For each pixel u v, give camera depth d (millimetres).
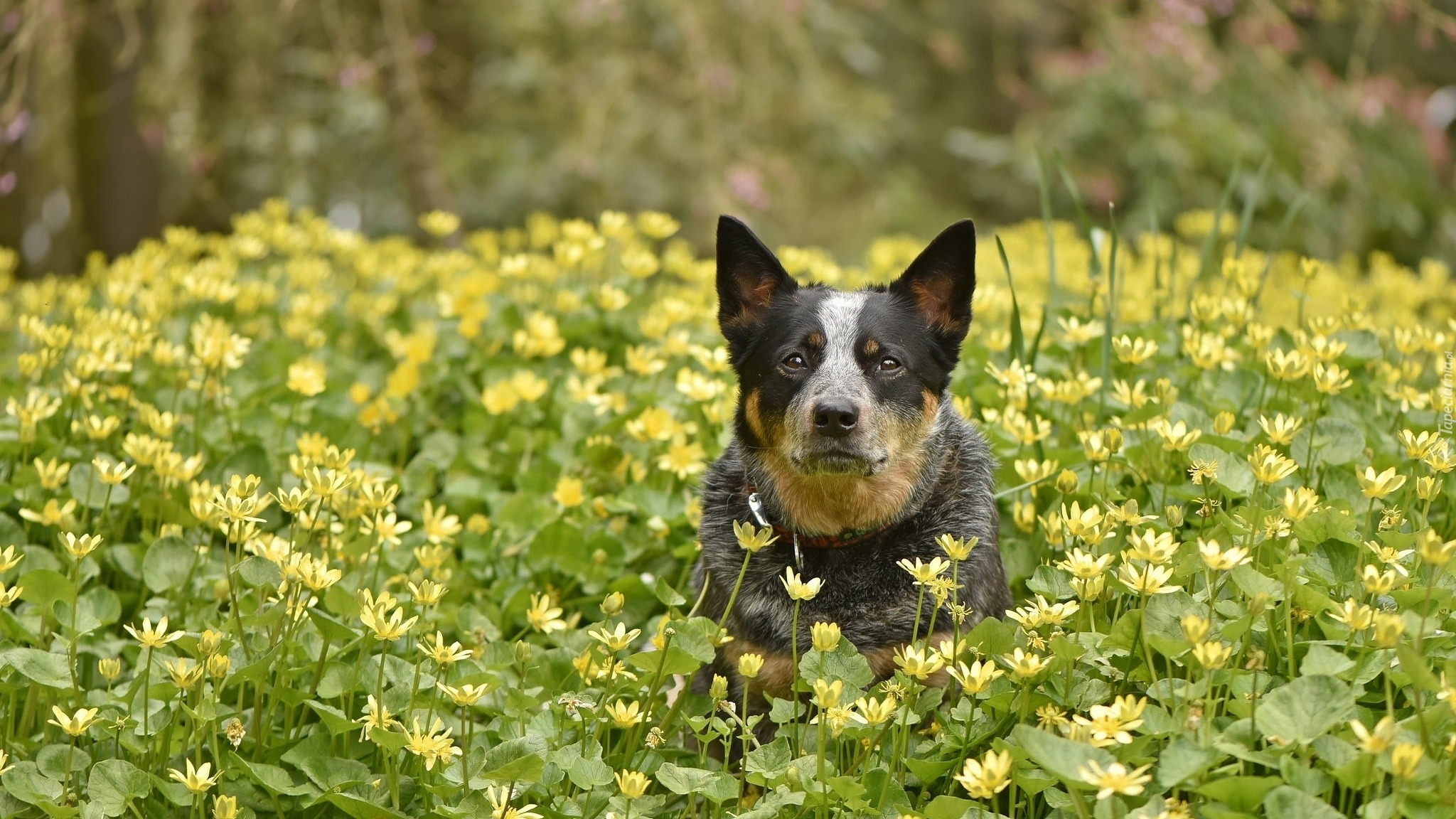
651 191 12859
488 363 6281
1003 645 3635
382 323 7152
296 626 3893
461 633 4434
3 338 7203
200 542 5082
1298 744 3100
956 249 4691
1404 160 13203
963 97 17141
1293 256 8523
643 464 5633
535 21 12250
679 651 3658
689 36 11492
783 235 13516
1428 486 3820
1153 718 3260
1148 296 6516
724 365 5656
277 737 3912
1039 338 5320
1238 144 12586
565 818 3543
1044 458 4871
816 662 3682
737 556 4410
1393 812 2934
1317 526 3773
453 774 3625
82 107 12367
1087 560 3463
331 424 5840
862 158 13750
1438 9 13984
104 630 4578
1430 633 3230
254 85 12023
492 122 13961
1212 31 13094
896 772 3627
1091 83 13930
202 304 6926
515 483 5691
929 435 4465
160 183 13141
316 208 13484
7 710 4090
